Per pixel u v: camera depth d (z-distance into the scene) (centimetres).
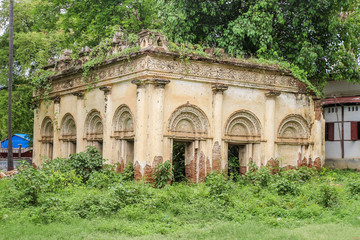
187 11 2419
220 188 1499
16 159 3669
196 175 1969
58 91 2502
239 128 2125
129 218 1265
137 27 3200
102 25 3159
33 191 1427
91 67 2172
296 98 2283
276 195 1561
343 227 1132
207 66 1986
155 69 1844
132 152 2073
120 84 2030
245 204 1398
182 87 1925
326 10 2423
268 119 2155
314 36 2577
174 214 1333
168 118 1880
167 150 1880
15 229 1127
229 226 1167
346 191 1602
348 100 2698
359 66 2783
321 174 2261
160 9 2561
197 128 1978
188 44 1970
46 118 2652
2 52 3491
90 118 2253
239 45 2377
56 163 2000
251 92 2125
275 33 2559
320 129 2347
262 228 1140
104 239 1055
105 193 1491
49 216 1237
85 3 3234
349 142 2714
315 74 2572
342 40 2644
